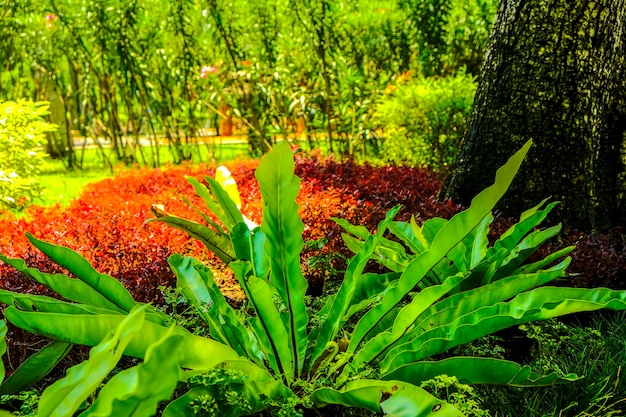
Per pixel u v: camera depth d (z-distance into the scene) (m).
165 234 4.09
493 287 2.39
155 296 3.09
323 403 2.14
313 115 8.84
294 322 2.29
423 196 4.91
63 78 9.88
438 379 2.08
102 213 4.68
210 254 4.04
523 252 2.87
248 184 5.30
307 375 2.40
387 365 2.20
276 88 8.72
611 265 3.68
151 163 9.70
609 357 2.77
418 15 8.53
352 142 8.51
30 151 6.08
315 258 3.17
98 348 1.51
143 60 9.11
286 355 2.27
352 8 8.73
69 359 2.77
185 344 1.89
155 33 9.05
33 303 2.06
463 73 8.19
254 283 2.04
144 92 9.24
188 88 9.38
